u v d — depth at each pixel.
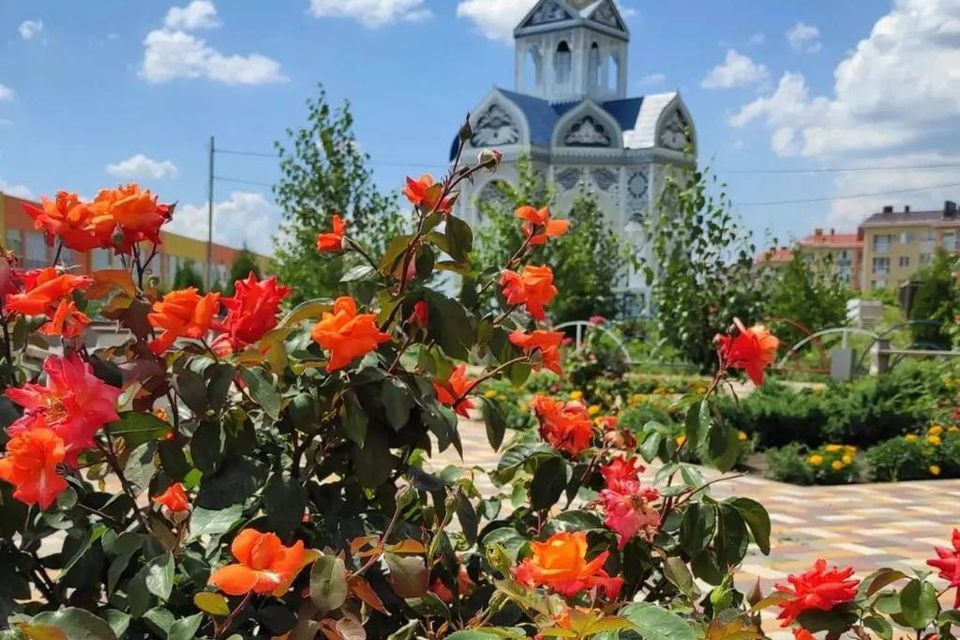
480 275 2.21
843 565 4.80
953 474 8.34
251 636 1.72
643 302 26.42
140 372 1.63
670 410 2.19
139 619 1.63
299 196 15.74
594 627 1.28
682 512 2.00
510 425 9.98
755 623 1.61
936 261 27.42
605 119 38.16
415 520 2.15
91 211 1.78
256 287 1.71
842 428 9.37
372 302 2.02
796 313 23.38
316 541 1.81
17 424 1.48
